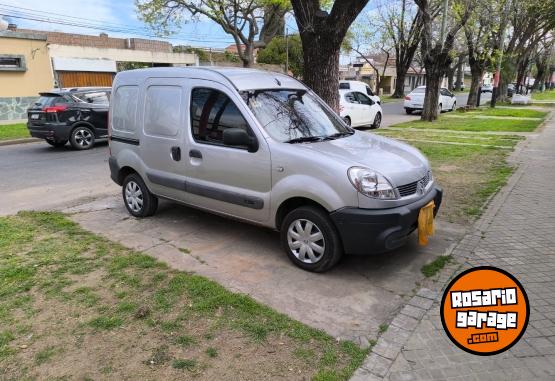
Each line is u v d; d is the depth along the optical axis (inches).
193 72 189.8
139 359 111.3
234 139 161.3
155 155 205.5
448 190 264.7
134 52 1378.0
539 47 2011.6
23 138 546.6
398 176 149.8
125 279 153.3
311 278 154.8
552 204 233.6
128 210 232.7
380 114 655.1
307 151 154.1
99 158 425.7
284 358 110.7
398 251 176.4
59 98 463.8
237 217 179.6
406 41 1550.2
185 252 178.9
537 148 408.5
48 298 141.4
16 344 118.1
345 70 2566.4
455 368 106.6
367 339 118.4
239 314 130.6
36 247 183.9
